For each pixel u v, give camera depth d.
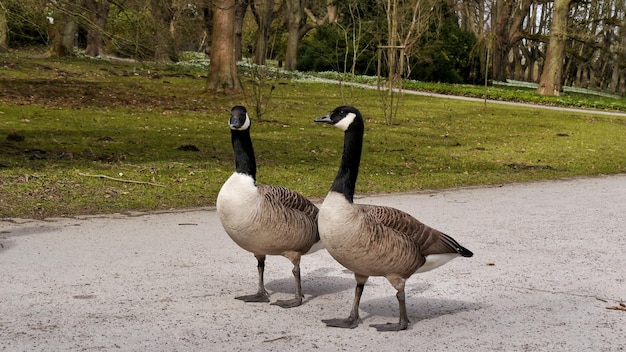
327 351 4.93
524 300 6.32
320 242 5.94
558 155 18.59
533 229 9.42
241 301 6.05
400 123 23.83
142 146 15.12
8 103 20.17
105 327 5.25
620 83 66.88
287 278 6.91
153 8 20.06
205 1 24.67
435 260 5.26
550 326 5.62
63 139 15.19
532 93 42.03
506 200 11.80
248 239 5.52
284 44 56.06
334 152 16.45
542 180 14.48
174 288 6.32
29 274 6.53
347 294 6.44
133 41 18.36
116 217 9.16
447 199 11.70
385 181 13.19
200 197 10.71
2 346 4.79
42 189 10.27
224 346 4.96
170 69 36.28
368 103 29.19
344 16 45.16
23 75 27.22
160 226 8.78
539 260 7.77
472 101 34.47
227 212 5.43
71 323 5.30
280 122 21.66
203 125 19.56
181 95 26.25
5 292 5.98
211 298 6.09
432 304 6.18
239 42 46.03
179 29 25.58
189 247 7.83
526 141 21.30
